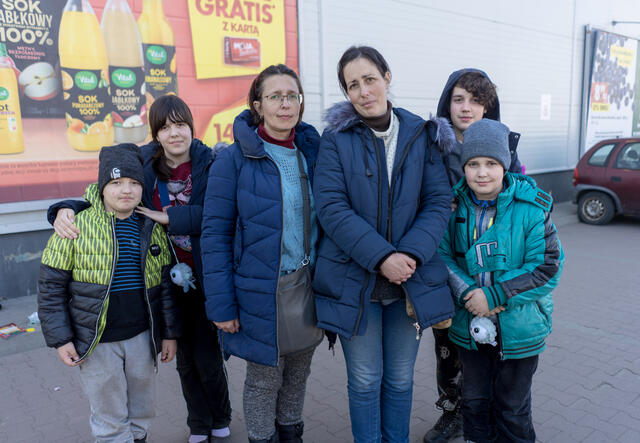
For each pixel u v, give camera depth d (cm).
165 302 215
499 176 198
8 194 473
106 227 195
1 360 369
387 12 756
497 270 203
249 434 211
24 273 492
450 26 848
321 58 689
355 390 208
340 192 194
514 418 212
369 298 193
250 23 615
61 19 484
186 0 562
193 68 579
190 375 246
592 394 312
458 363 249
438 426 262
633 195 853
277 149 203
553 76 1066
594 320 439
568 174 1139
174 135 217
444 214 199
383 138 200
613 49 1192
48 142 489
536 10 998
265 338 192
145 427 221
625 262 638
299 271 201
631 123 1323
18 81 466
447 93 242
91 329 192
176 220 211
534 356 206
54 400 314
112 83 521
